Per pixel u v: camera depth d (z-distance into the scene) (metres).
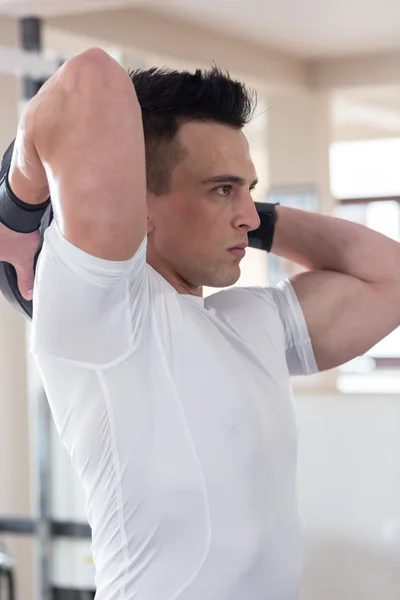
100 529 1.17
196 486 1.13
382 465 3.92
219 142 1.24
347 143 9.80
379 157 9.78
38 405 4.05
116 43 5.05
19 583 4.71
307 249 1.51
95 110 1.01
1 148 4.12
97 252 1.02
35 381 4.34
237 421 1.17
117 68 1.03
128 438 1.12
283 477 1.24
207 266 1.26
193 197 1.25
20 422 4.40
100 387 1.12
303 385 4.59
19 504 4.40
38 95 1.04
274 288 1.43
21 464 4.43
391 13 5.56
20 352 4.41
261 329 1.31
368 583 3.94
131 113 1.03
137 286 1.12
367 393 3.97
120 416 1.12
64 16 4.71
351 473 3.97
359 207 9.94
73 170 1.01
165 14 5.36
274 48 6.33
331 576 4.00
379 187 9.83
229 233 1.25
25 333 4.41
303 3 5.29
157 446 1.13
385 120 8.48
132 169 1.02
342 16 5.61
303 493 4.06
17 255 1.19
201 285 1.31
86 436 1.14
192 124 1.24
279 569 1.21
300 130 6.71
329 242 1.50
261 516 1.18
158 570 1.13
